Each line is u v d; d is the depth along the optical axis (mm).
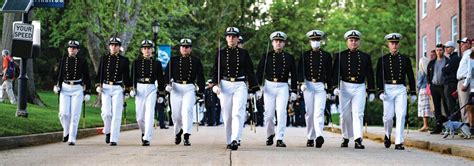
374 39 61156
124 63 20141
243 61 18188
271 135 19516
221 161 14172
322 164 13617
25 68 25266
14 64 34812
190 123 19609
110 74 20062
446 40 42312
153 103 20000
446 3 42250
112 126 19906
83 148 18359
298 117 38844
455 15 40156
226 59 18094
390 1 62125
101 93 20188
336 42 64438
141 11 46094
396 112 18641
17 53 24859
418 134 23500
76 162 14031
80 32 47094
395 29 60375
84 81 20453
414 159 15102
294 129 33844
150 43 20109
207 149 17766
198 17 74625
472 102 20516
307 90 19047
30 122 23344
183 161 14203
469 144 17547
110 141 19922
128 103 60156
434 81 23266
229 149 17734
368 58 18844
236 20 77125
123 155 15758
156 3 45188
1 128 20375
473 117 20781
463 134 21078
